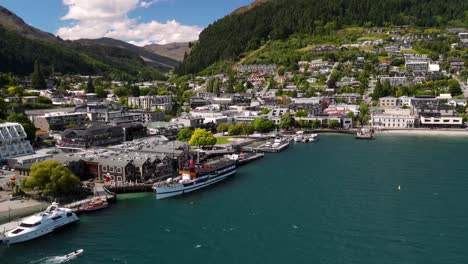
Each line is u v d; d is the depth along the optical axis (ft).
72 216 476.13
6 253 402.93
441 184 611.88
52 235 445.78
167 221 486.79
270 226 467.52
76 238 437.58
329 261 383.86
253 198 571.69
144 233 450.71
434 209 508.12
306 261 385.29
